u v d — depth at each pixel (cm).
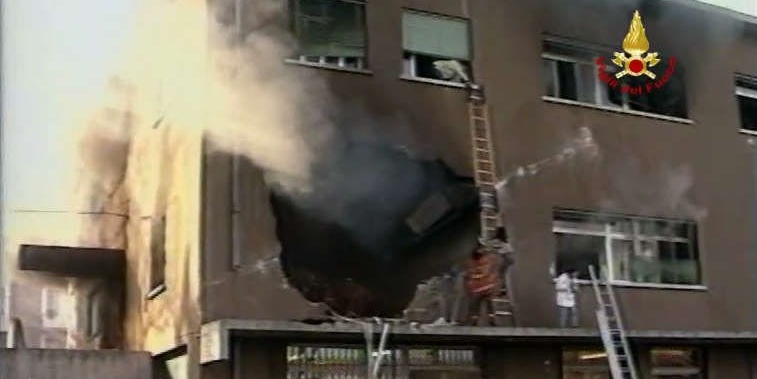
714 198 2264
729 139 2336
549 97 2097
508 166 1994
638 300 2073
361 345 1728
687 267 2202
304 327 1586
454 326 1750
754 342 2108
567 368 1952
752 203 2325
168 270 1814
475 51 2025
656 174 2189
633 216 2139
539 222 2000
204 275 1642
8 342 1859
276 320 1678
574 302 1973
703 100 2322
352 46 1906
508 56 2061
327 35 1884
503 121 2012
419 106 1933
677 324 2117
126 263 2028
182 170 1786
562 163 2061
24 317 1891
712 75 2355
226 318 1634
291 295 1705
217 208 1681
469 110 1984
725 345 2139
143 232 1975
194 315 1645
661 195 2183
